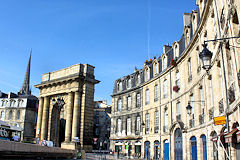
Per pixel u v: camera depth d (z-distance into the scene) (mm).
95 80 40125
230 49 11211
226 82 12406
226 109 12117
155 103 28234
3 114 57906
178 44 24188
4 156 14148
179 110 23141
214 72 14906
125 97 34500
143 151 29406
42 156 19125
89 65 40375
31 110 57406
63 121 47094
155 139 27281
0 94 61875
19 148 15617
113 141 34844
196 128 18484
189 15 23484
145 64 32188
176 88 23250
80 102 38281
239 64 9977
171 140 23734
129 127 32812
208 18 15859
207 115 16250
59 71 42562
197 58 19000
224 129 13406
